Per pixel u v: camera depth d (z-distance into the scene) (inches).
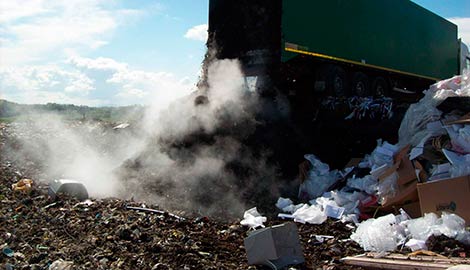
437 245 231.0
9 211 297.0
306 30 470.0
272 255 203.5
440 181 266.5
